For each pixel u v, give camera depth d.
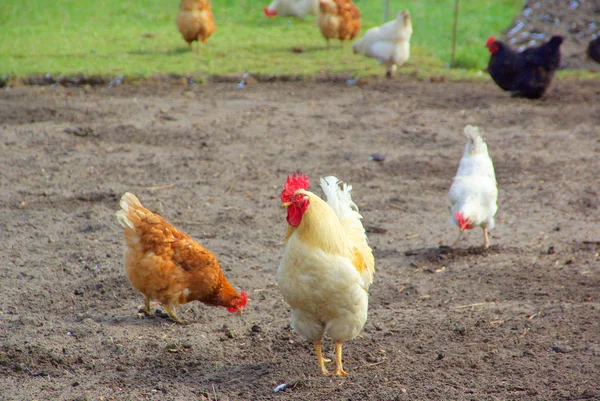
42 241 6.70
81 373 5.90
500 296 6.30
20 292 6.31
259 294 6.36
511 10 13.70
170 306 6.18
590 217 6.98
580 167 7.55
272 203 7.13
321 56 10.59
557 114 8.45
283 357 5.99
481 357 5.93
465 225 6.54
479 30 12.50
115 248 6.65
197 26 10.29
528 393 5.76
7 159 7.55
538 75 8.68
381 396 5.77
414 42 11.66
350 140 7.97
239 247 6.70
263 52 10.74
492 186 6.61
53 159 7.57
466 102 8.71
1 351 5.95
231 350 6.02
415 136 8.04
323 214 5.73
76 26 12.25
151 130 8.04
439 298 6.31
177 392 5.82
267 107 8.53
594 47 10.24
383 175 7.49
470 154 6.71
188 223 6.91
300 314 5.81
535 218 6.98
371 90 9.13
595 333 6.02
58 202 7.07
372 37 9.51
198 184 7.33
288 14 13.07
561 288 6.33
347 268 5.73
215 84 9.30
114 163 7.54
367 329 6.12
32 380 5.86
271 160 7.66
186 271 6.13
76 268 6.49
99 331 6.09
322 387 5.82
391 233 6.86
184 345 6.03
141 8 13.67
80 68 9.39
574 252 6.62
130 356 5.98
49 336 6.05
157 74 9.32
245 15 13.44
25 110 8.28
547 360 5.90
